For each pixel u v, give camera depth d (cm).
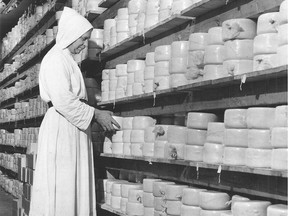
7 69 781
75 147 298
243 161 191
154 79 256
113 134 311
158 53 253
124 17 311
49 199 290
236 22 196
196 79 224
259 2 202
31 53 600
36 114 556
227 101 218
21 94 683
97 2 376
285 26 170
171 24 262
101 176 371
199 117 221
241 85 201
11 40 768
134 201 279
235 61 197
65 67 296
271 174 170
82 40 309
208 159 207
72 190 294
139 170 303
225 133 196
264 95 195
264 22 182
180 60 237
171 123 290
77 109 292
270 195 188
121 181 328
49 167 292
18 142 654
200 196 211
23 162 446
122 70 308
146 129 267
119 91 309
